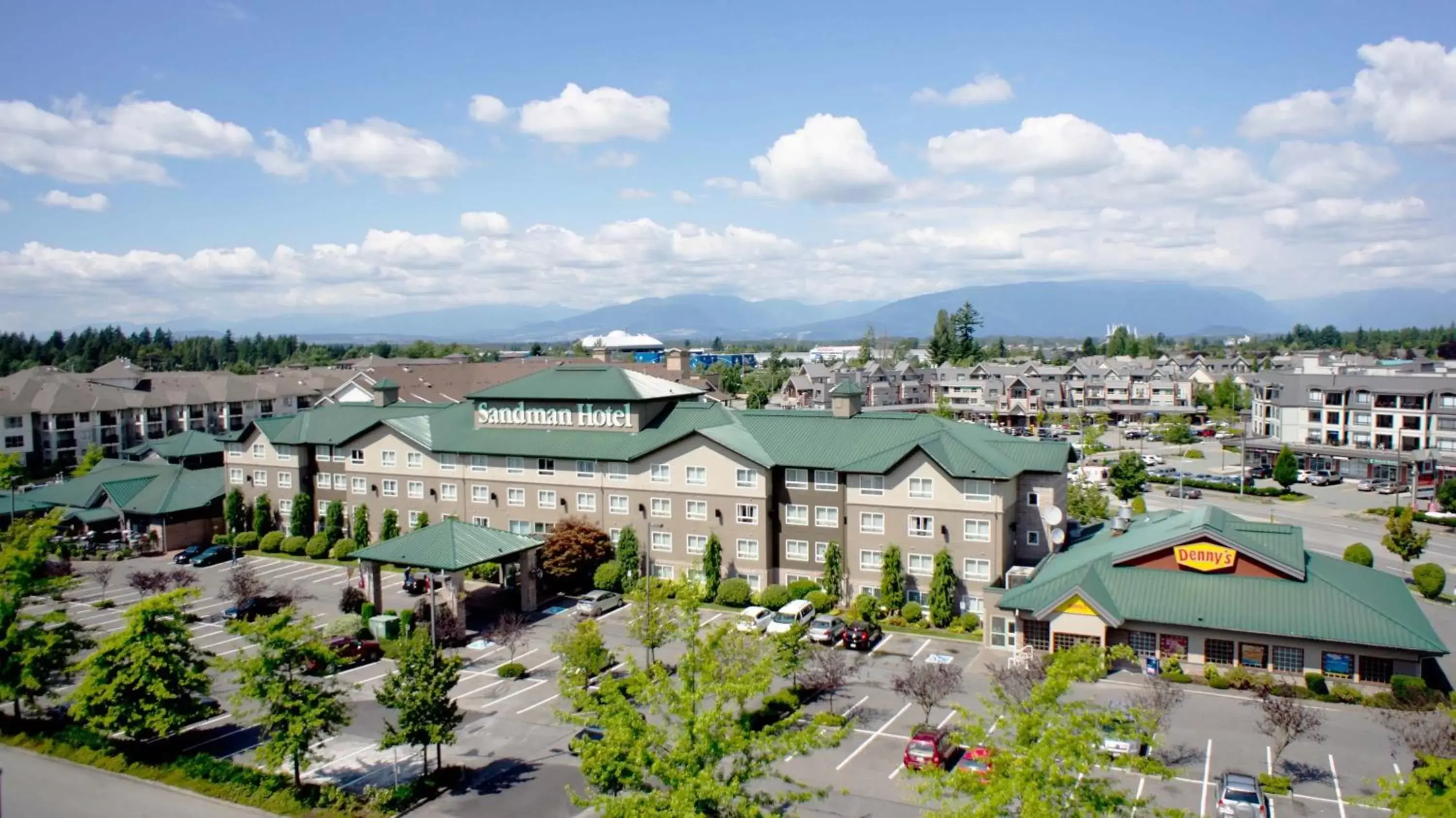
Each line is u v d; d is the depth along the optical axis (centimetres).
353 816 3784
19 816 3847
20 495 9681
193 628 6425
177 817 3844
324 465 9038
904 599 6606
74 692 4394
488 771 4244
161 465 10081
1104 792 2822
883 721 4684
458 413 8925
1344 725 4538
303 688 4034
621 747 2953
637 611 5362
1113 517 8419
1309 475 12375
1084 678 2989
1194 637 5256
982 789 2819
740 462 7031
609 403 7831
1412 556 7244
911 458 6581
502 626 5722
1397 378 13150
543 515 7912
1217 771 4072
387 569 8138
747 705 4747
